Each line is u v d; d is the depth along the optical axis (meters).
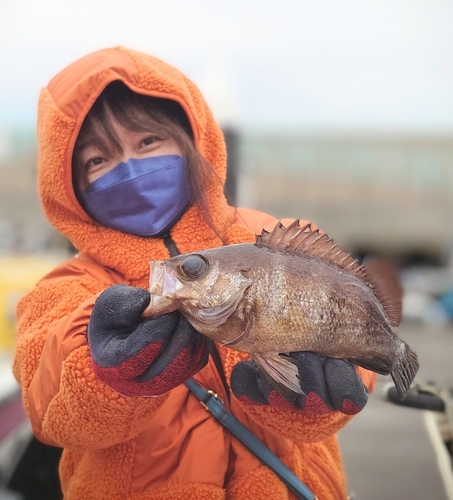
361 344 1.12
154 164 1.52
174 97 1.59
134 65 1.58
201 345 1.05
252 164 20.41
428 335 10.64
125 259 1.50
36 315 1.47
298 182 20.59
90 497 1.38
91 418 1.18
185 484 1.34
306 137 20.50
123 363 0.98
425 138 20.56
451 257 20.45
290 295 1.07
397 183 20.66
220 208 1.58
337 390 1.03
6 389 2.88
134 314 1.02
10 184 17.80
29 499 2.43
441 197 20.53
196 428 1.39
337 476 1.56
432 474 2.24
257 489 1.37
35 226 14.01
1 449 2.53
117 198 1.50
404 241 20.89
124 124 1.53
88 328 1.06
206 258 1.06
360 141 20.56
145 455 1.36
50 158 1.54
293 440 1.35
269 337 1.06
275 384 1.05
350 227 20.80
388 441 2.58
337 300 1.10
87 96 1.50
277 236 1.15
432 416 2.45
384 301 1.20
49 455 2.44
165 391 1.02
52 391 1.24
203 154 1.73
